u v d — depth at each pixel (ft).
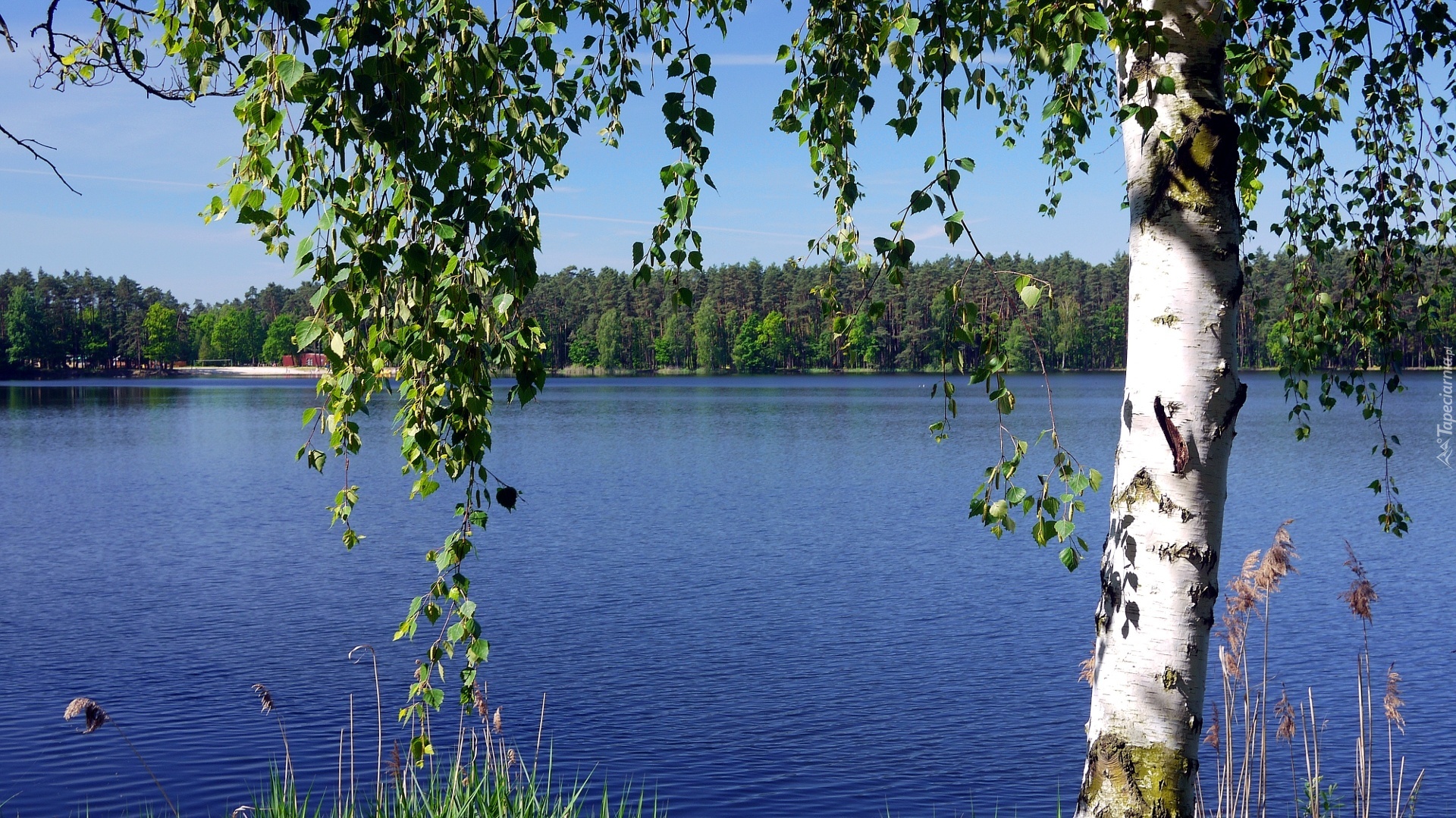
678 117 10.67
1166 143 10.21
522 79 10.64
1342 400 251.19
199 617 48.06
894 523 76.18
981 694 36.11
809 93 13.44
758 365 436.76
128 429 180.24
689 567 59.57
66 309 449.48
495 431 170.40
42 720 33.17
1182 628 10.17
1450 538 64.75
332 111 8.64
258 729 32.37
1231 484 94.99
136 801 26.89
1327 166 17.56
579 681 37.76
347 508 12.63
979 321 10.19
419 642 43.29
